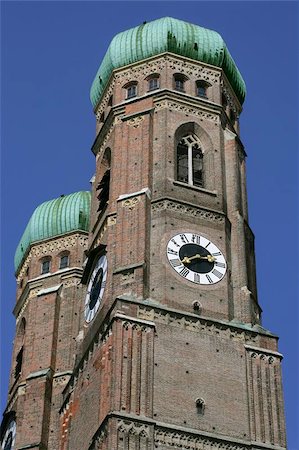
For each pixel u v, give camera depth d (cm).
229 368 8356
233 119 10488
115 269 8831
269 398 8325
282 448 8075
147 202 9150
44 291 11025
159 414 7894
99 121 10581
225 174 9744
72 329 10725
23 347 10906
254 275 9406
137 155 9538
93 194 10162
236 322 8688
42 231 11538
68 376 10350
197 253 8981
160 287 8631
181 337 8356
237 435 8025
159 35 10319
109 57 10481
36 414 10119
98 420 8000
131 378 7975
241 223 9456
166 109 9825
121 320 8238
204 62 10338
